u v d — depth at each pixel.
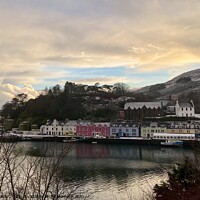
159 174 69.50
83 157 98.50
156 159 94.75
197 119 184.12
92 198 48.44
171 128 157.25
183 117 188.12
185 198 18.92
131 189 54.59
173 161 89.38
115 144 144.75
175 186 20.31
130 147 131.75
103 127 172.12
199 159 22.73
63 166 78.88
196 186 20.06
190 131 153.50
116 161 90.38
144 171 73.81
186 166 21.55
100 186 57.97
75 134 177.00
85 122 184.88
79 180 62.81
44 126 183.25
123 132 166.88
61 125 180.38
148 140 144.62
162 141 141.25
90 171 73.38
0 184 13.30
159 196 20.62
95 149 123.56
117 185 58.88
